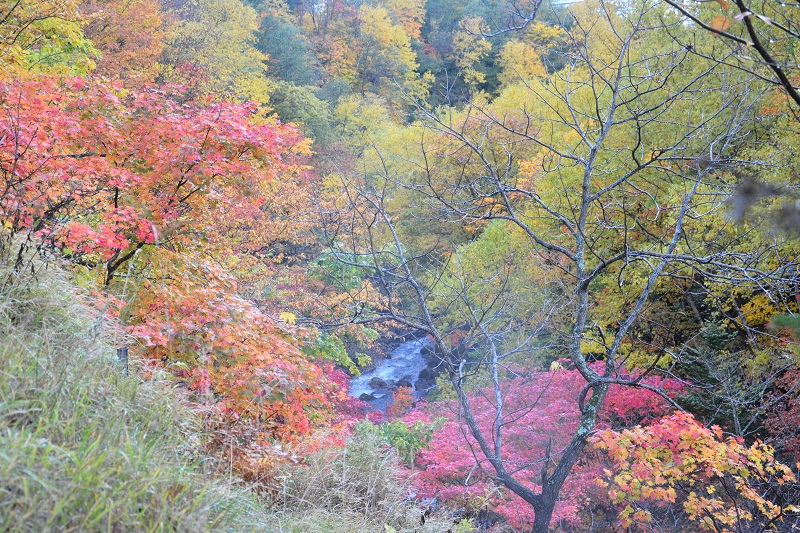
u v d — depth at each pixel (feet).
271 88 121.70
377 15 169.48
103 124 20.88
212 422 14.73
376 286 54.80
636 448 25.36
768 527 27.30
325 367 37.78
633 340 44.29
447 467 28.07
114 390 11.69
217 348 17.99
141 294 19.33
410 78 157.48
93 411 10.75
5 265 14.29
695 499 25.62
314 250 64.03
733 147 34.83
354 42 170.30
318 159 111.65
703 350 37.32
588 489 32.86
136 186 22.38
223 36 109.50
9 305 12.67
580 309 24.22
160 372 14.14
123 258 22.27
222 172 22.47
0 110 19.43
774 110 35.63
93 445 8.87
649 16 46.06
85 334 13.35
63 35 39.55
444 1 192.13
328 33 180.14
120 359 13.42
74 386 10.75
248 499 12.34
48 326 13.17
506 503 28.76
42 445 8.23
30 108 20.11
